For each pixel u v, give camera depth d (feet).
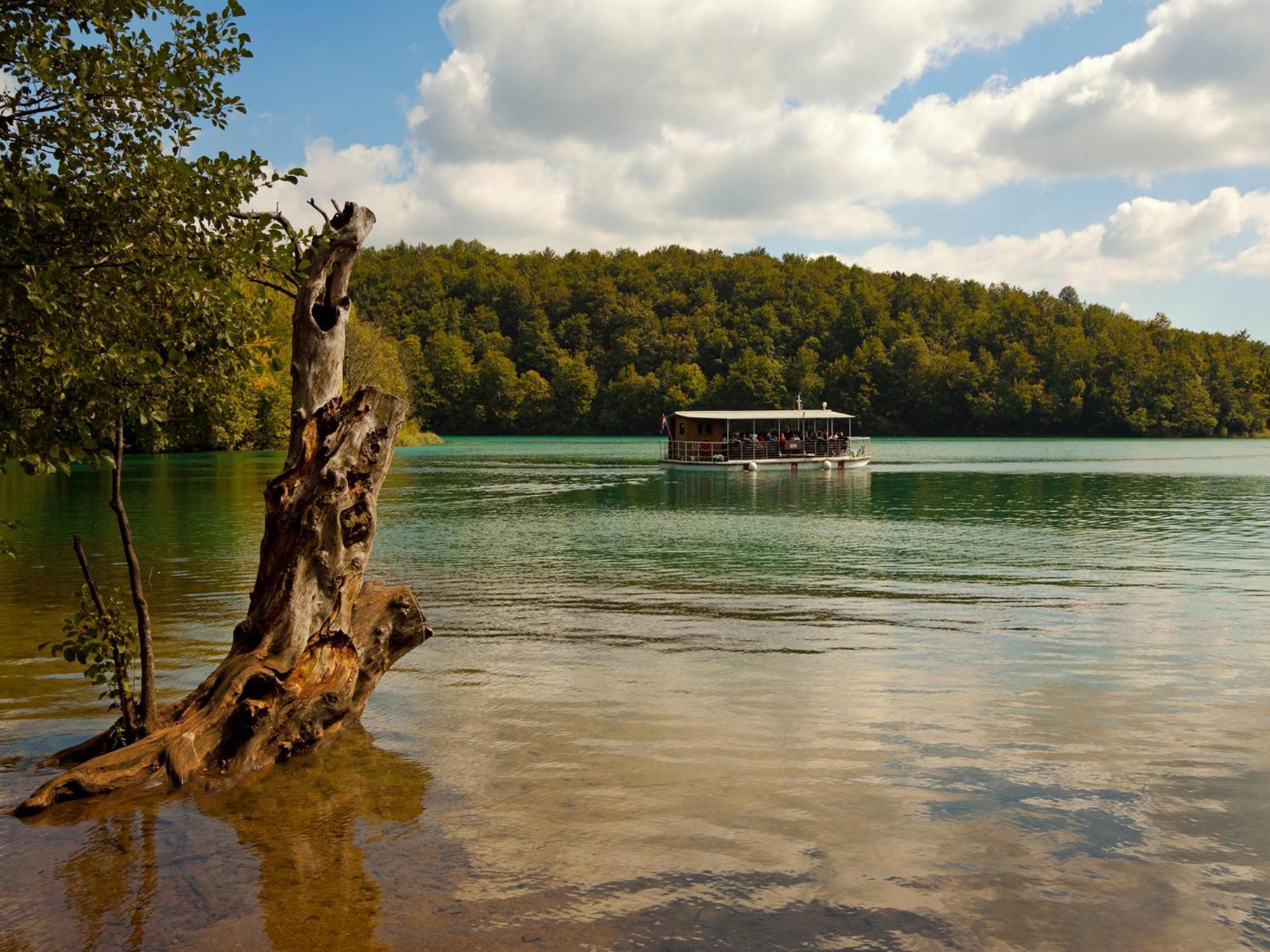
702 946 15.57
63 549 68.64
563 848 19.12
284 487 25.14
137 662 34.37
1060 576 58.34
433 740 25.85
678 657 36.14
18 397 20.49
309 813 20.81
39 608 45.70
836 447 221.05
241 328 23.08
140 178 21.99
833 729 26.89
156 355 22.44
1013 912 16.66
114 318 21.53
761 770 23.58
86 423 21.54
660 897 17.19
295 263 25.73
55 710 28.22
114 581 53.93
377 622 27.58
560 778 23.00
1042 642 38.83
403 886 17.53
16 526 22.06
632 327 623.36
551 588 53.47
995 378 533.96
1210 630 41.45
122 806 21.20
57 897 17.03
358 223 26.13
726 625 42.73
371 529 26.09
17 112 21.43
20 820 20.40
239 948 15.42
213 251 22.61
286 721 24.23
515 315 636.89
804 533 84.33
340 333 26.14
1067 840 19.57
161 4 22.27
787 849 19.13
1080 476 182.19
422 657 36.11
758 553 69.72
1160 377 524.11
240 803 21.36
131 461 207.41
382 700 29.96
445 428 535.60
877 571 60.70
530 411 535.60
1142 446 384.68
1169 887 17.53
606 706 29.22
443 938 15.76
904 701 29.91
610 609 46.78
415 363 519.19
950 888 17.53
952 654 36.70
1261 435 530.27
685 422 213.87
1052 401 522.47
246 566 59.93
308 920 16.26
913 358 542.57
